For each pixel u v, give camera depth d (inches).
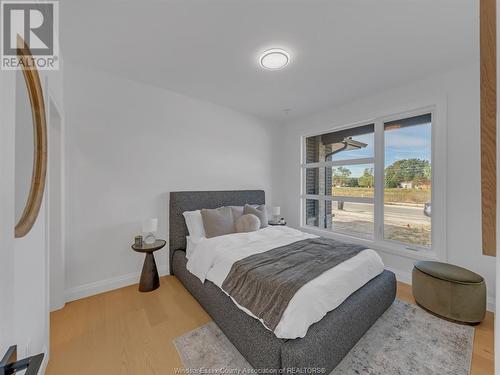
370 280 77.1
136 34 71.0
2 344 25.0
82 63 89.3
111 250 98.9
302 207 163.6
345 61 85.9
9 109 26.5
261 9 60.6
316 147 156.3
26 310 43.5
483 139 18.4
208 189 131.0
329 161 146.8
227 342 66.4
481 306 73.4
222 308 69.4
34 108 48.0
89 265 93.7
